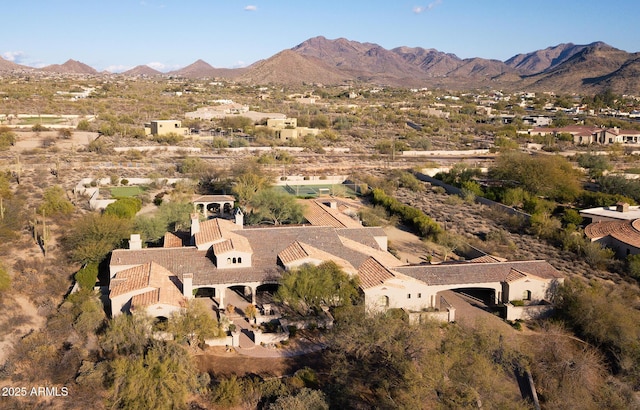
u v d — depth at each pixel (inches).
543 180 4057.6
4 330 1870.1
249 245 2237.9
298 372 1636.3
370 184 4397.1
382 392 1526.8
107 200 3358.8
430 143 6796.3
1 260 2389.3
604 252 2684.5
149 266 2055.9
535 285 2158.0
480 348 1672.0
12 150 5265.8
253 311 1952.5
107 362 1610.5
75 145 5713.6
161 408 1440.7
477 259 2448.3
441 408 1381.6
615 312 1918.1
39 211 3058.6
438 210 3722.9
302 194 3991.1
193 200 3356.3
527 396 1566.2
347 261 2262.6
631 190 4141.2
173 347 1612.9
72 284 2235.5
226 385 1539.1
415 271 2174.0
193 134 6820.9
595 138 7416.3
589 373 1660.9
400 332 1675.7
